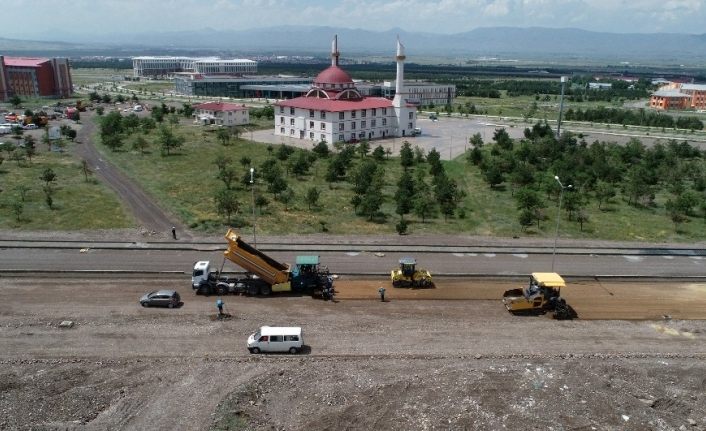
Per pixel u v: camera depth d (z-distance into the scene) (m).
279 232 75.06
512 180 106.12
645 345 47.12
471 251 69.38
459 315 51.84
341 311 52.12
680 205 82.31
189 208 84.44
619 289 58.94
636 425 36.91
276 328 45.19
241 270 61.44
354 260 65.69
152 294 51.97
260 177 104.31
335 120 146.12
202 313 50.88
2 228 73.19
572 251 70.00
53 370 41.25
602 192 92.31
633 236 77.12
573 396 39.56
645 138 169.00
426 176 111.38
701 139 167.25
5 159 113.38
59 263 62.00
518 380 41.19
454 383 40.53
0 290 54.62
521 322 50.69
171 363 42.53
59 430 35.09
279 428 35.72
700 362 44.59
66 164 111.69
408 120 165.25
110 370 41.50
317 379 40.91
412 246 70.88
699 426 37.09
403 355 44.50
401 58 158.88
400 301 54.72
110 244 68.44
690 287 59.81
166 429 35.50
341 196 94.50
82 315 49.72
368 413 37.16
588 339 47.91
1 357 42.72
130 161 117.12
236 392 39.09
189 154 126.12
